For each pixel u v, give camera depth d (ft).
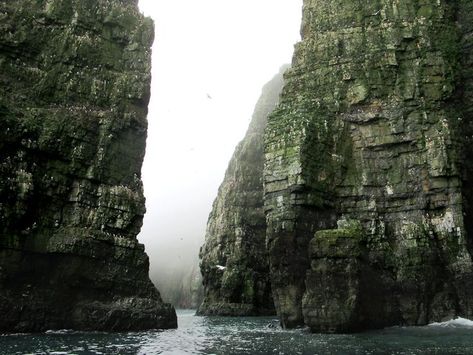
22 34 103.19
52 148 96.43
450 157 107.45
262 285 202.18
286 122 118.32
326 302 91.91
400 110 115.03
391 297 102.99
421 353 62.28
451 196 105.91
